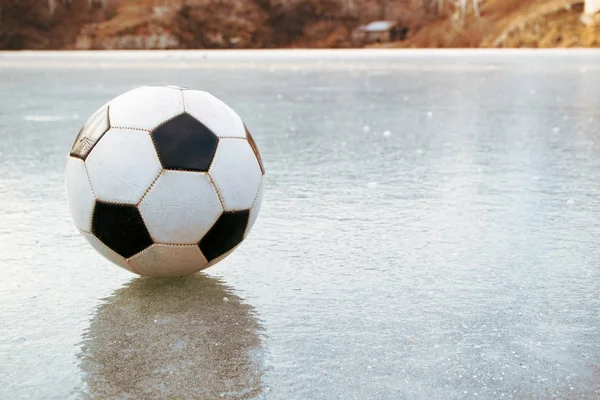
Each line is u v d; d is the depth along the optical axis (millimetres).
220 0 50625
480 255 2631
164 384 1571
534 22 42375
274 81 14156
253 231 2980
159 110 2129
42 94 10797
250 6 51188
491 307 2084
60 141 5758
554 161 4715
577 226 3055
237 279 2354
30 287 2268
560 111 8031
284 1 51719
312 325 1938
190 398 1502
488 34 45531
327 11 51688
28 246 2742
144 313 2035
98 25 48156
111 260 2252
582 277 2371
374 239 2857
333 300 2145
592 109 8234
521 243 2793
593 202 3518
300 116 7719
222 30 49719
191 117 2150
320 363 1682
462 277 2373
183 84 13047
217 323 1953
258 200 2355
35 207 3402
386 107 8734
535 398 1503
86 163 2146
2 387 1566
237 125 2279
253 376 1609
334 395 1510
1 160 4781
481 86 12359
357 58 29078
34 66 21562
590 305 2102
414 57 29828
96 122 2186
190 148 2098
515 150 5211
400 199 3609
